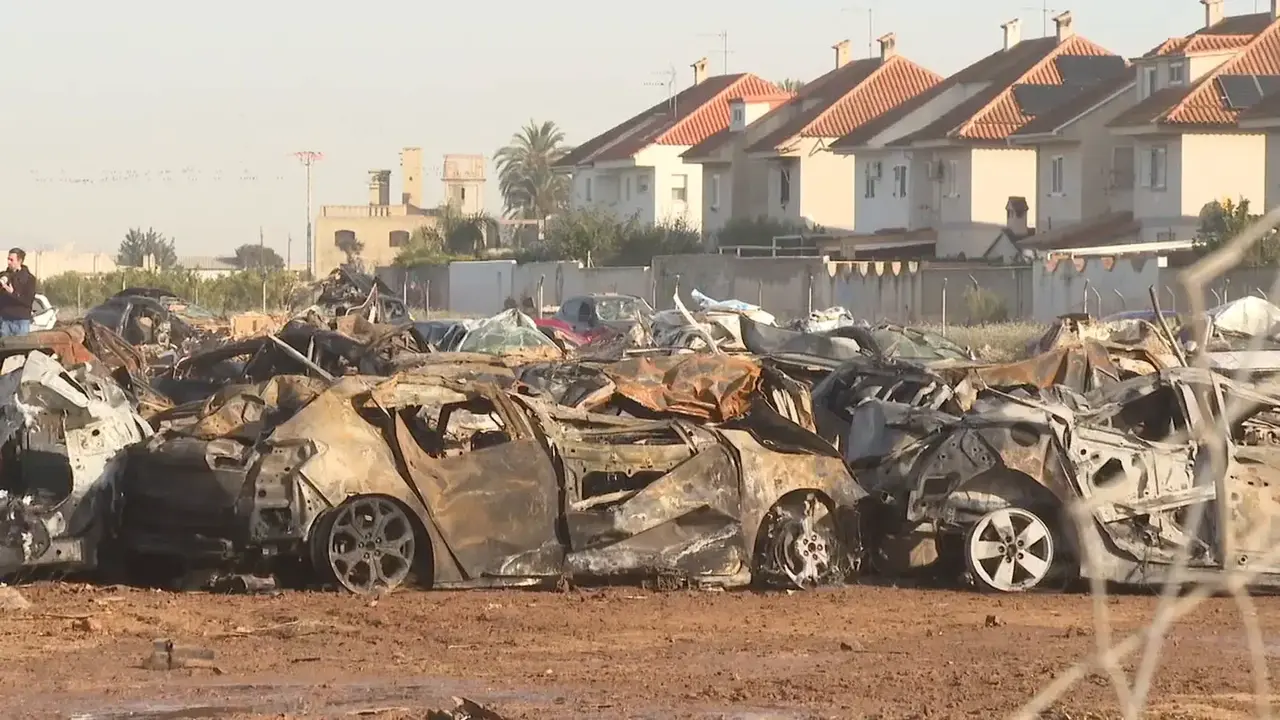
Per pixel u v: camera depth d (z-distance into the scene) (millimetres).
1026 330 143750
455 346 96938
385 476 39406
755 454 42719
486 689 29578
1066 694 29312
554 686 29922
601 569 41062
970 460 42938
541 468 40875
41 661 31797
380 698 28609
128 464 40531
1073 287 167000
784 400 48062
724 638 35344
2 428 40312
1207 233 173000
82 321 69750
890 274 185750
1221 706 28375
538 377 50375
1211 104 195125
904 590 42906
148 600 38469
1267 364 30594
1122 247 176000
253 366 67625
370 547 39406
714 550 42031
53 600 38281
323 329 69312
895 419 45750
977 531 42625
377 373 63281
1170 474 41688
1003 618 38500
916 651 34062
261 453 38969
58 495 39750
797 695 29109
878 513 45062
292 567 40906
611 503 41406
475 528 40156
